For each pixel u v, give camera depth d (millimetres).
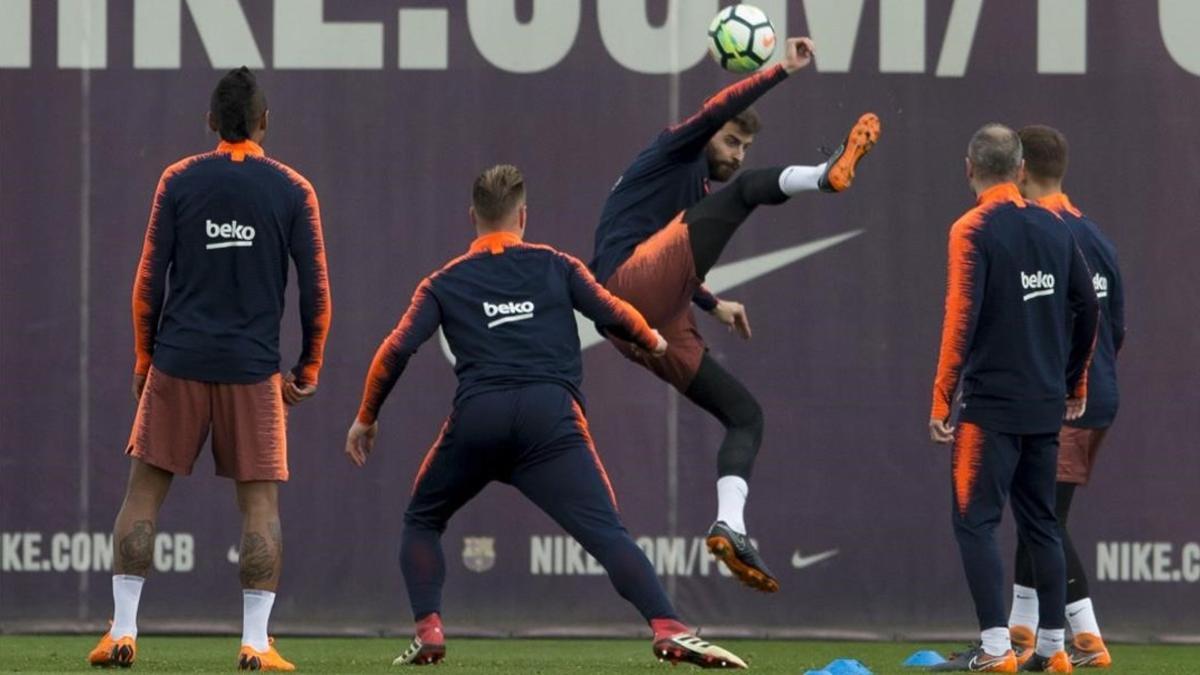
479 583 29297
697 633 29156
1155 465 29125
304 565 29266
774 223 29328
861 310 29281
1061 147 24250
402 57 29406
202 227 20250
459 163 29391
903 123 29344
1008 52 29344
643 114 29344
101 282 29312
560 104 29359
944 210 29312
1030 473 21609
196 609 29219
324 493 29281
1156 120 29281
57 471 29250
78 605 29250
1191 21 29328
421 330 20547
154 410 20422
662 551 29250
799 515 29234
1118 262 27141
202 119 29391
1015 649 23969
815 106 29297
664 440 29234
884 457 29250
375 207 29375
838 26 29328
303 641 28859
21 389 29234
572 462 20188
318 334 20984
